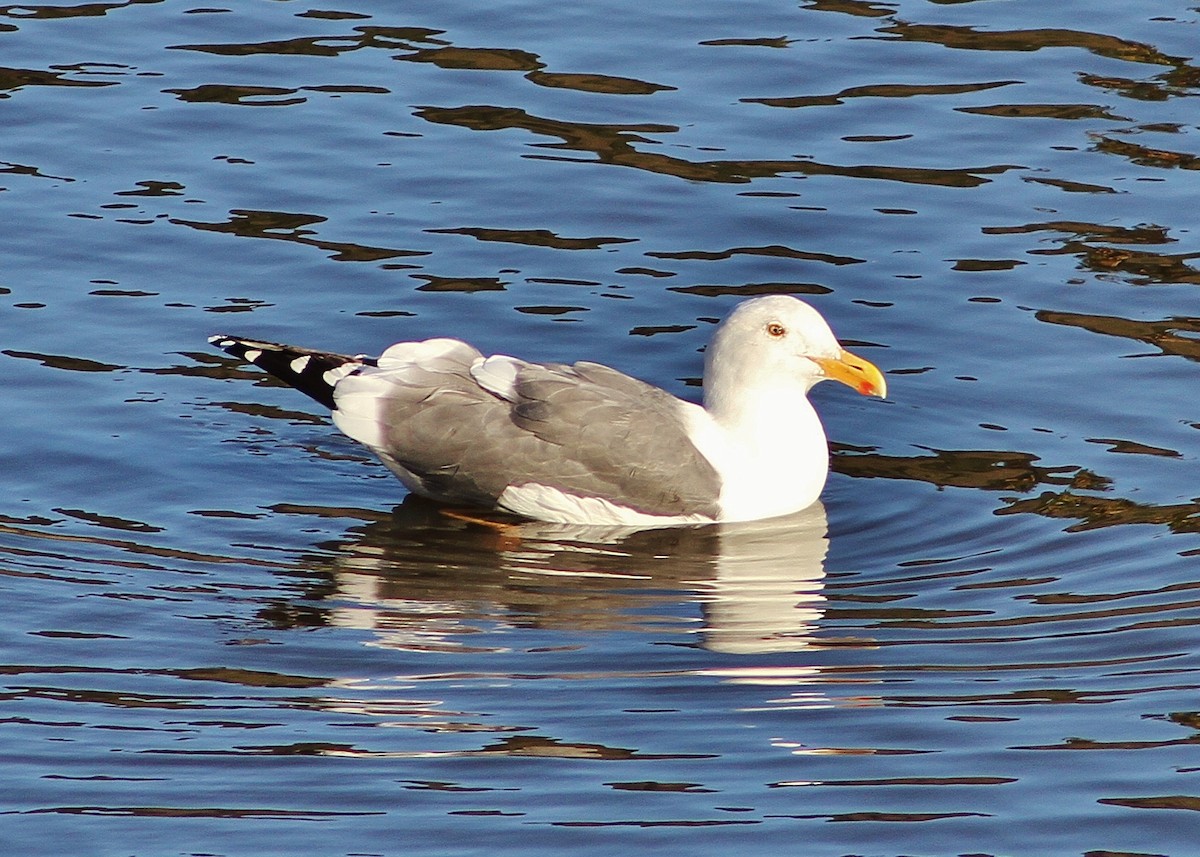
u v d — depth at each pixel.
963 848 10.25
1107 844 10.27
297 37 20.70
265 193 17.84
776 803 10.67
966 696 11.84
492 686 11.98
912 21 21.23
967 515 14.18
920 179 18.30
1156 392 15.39
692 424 14.45
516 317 16.22
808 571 13.55
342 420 14.33
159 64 20.00
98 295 16.30
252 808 10.65
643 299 16.55
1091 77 19.98
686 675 12.13
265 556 13.58
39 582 12.98
